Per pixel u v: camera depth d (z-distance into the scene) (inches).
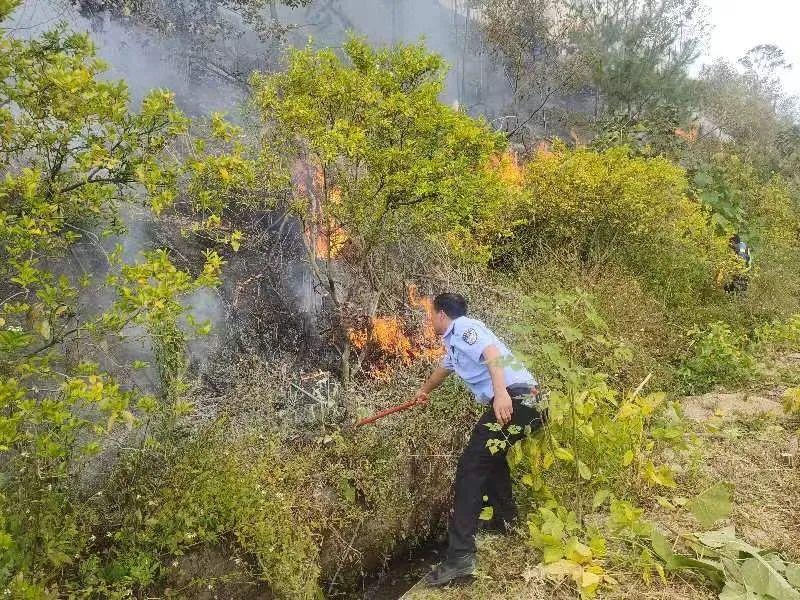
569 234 256.5
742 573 106.0
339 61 171.0
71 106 103.8
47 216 105.2
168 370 133.7
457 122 175.3
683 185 291.6
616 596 108.3
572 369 127.3
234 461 126.7
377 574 148.9
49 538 104.4
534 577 113.3
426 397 137.4
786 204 443.5
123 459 123.6
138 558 113.7
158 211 113.7
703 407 194.1
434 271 201.9
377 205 171.6
